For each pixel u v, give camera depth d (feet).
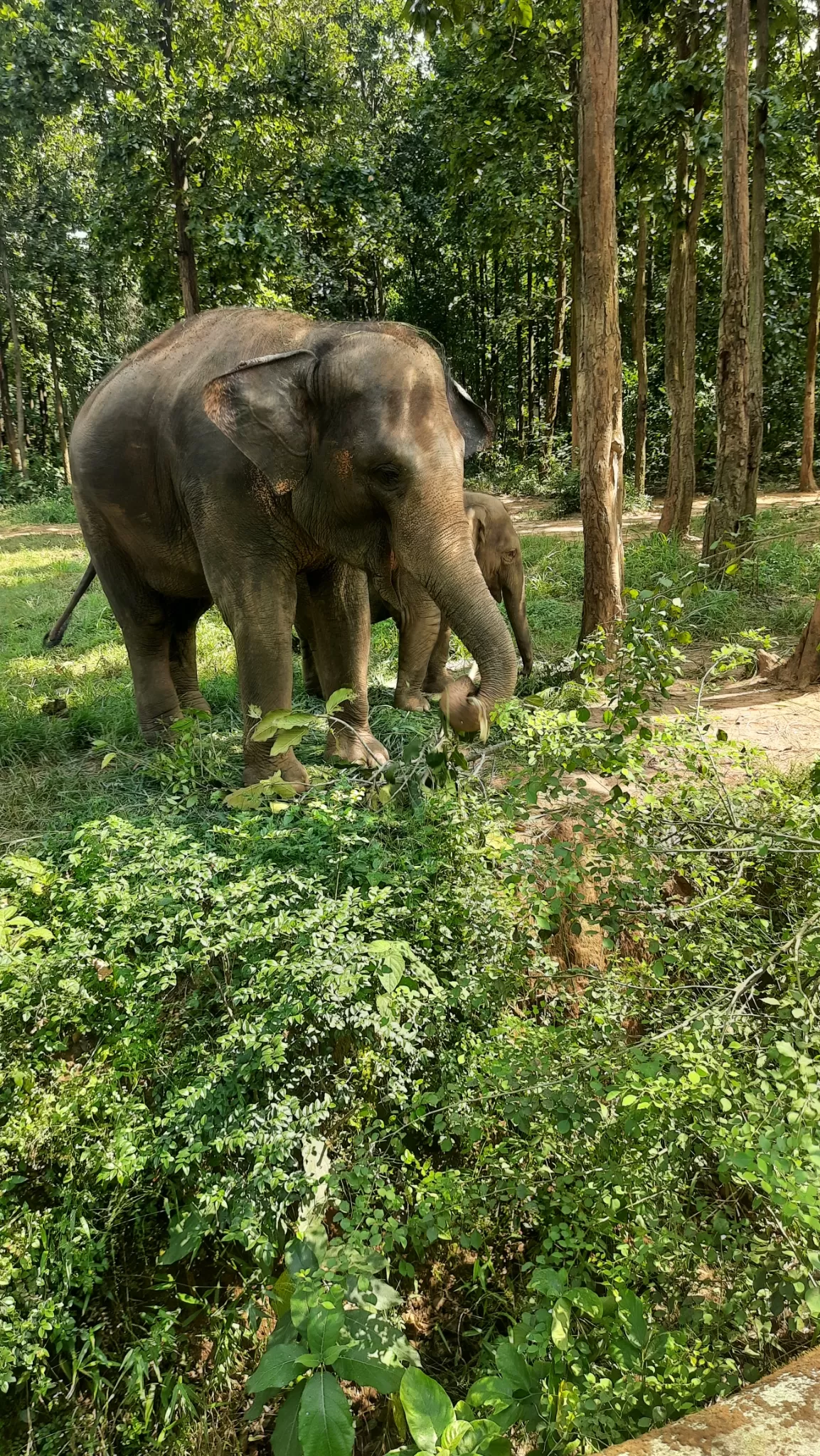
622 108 38.83
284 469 11.53
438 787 11.31
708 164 36.42
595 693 10.93
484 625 10.65
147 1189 8.18
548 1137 7.80
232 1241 8.26
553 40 42.22
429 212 82.38
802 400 71.10
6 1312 6.81
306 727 9.50
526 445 85.35
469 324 97.96
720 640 22.59
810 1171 5.68
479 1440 4.90
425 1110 8.50
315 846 10.75
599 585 19.36
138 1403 7.38
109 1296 7.99
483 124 50.49
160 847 10.12
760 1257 6.48
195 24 45.29
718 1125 6.84
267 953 9.20
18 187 76.89
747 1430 2.98
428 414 10.96
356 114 58.18
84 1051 9.04
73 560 44.96
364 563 12.21
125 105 43.96
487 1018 9.21
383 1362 6.70
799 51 39.96
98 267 79.15
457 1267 9.04
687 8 34.32
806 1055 6.91
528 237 61.46
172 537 14.33
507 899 9.83
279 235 49.37
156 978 8.76
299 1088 8.94
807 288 69.00
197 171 49.24
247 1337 8.16
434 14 15.83
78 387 110.32
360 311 97.50
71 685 20.45
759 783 10.98
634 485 62.18
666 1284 7.00
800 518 39.32
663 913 10.05
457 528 10.87
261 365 11.42
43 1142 7.89
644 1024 9.31
